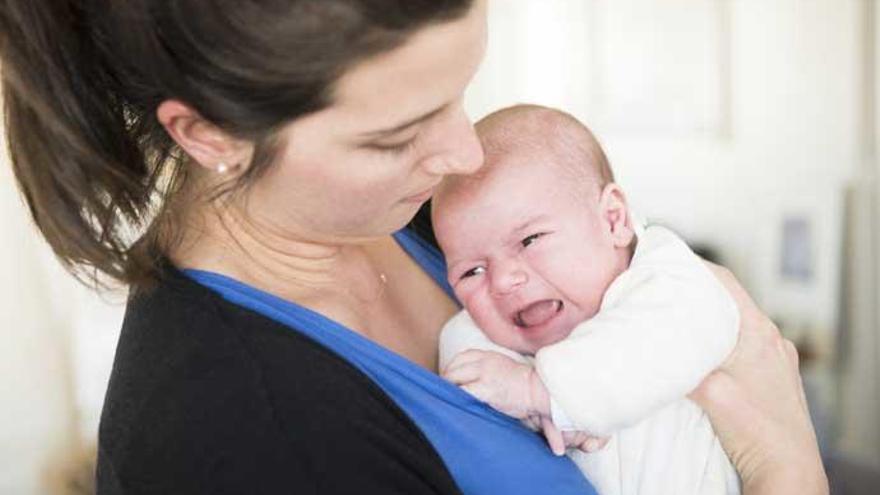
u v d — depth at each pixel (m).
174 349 0.93
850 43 3.52
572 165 1.22
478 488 1.03
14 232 2.87
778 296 3.77
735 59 3.72
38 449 2.98
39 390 2.96
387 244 1.23
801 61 3.62
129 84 0.91
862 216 3.57
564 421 1.09
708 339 1.14
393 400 0.98
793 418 1.19
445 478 0.96
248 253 1.03
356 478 0.91
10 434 2.94
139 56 0.86
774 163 3.73
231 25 0.80
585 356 1.10
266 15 0.79
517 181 1.20
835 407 3.60
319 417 0.91
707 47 3.76
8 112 0.94
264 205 0.98
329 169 0.90
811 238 3.65
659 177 3.90
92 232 0.96
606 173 1.26
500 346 1.22
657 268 1.18
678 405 1.19
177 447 0.90
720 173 3.81
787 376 1.22
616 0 3.80
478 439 1.04
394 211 0.99
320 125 0.86
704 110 3.81
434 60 0.84
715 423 1.19
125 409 0.93
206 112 0.86
